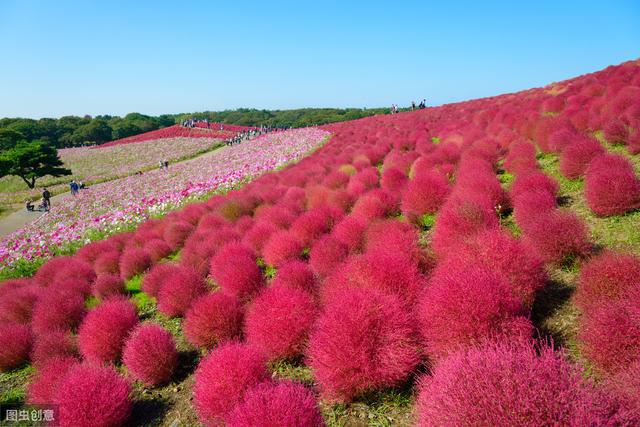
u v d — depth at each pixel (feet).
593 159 22.66
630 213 18.25
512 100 77.82
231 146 153.38
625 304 10.64
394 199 28.35
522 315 11.99
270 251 24.44
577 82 66.85
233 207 38.19
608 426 6.95
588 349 10.63
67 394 14.10
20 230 62.23
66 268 31.42
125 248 36.42
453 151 36.65
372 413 11.66
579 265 15.51
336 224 26.23
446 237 18.35
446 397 8.25
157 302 24.62
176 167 110.63
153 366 16.38
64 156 212.64
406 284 14.78
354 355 11.69
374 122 114.52
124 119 405.59
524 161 29.45
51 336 20.35
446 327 11.41
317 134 115.44
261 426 10.09
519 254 13.71
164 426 14.26
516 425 7.11
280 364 15.21
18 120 339.16
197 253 28.43
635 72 50.62
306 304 15.52
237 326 17.83
